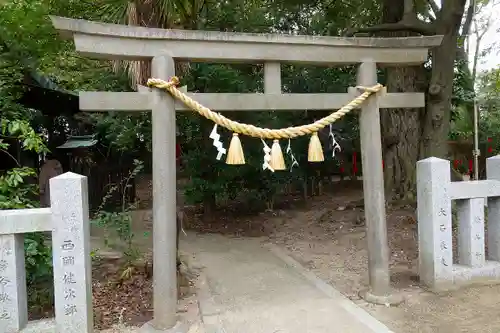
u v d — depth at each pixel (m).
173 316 3.44
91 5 6.59
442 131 7.14
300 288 4.52
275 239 7.19
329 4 8.79
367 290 4.20
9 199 3.82
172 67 3.48
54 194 3.05
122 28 3.31
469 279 4.23
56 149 10.68
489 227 4.55
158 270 3.41
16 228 3.01
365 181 3.97
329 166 11.06
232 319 3.69
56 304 3.06
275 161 3.52
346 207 8.55
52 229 3.06
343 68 9.49
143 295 4.34
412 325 3.42
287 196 11.02
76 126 12.39
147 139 8.90
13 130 4.13
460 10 6.59
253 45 3.66
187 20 4.98
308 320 3.59
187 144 8.66
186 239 7.31
